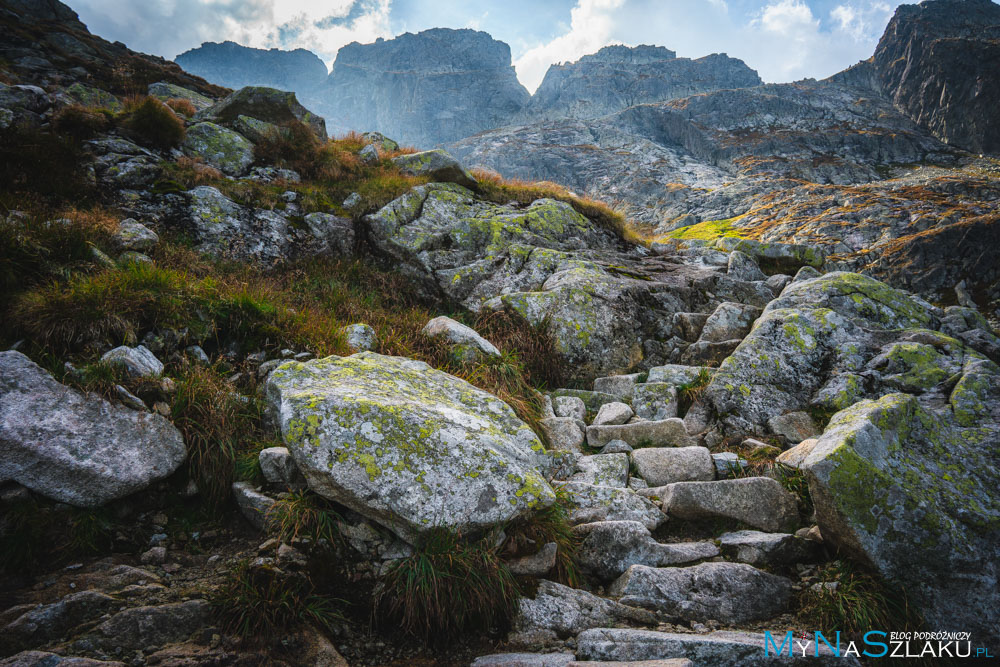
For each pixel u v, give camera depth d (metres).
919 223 61.75
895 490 3.73
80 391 4.18
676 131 185.38
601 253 11.55
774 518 4.62
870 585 3.69
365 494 3.68
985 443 4.21
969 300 48.78
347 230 10.73
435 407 4.66
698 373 7.24
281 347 6.31
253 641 3.20
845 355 6.52
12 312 5.02
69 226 6.72
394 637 3.53
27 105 10.89
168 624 3.21
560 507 4.53
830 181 128.38
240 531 4.27
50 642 3.01
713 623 3.69
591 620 3.66
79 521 3.82
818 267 12.82
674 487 4.85
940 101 161.62
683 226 95.50
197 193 9.73
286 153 13.38
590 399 7.40
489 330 8.46
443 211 11.48
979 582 3.51
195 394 4.85
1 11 24.02
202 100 20.80
